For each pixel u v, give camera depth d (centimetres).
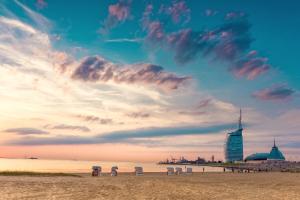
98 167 4747
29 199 1762
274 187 3158
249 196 2320
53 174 4044
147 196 2112
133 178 3872
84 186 2552
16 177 3250
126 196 2069
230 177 4984
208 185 3136
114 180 3359
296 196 2392
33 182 2656
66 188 2347
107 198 1945
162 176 4919
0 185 2302
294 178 5181
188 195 2256
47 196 1902
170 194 2267
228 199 2131
